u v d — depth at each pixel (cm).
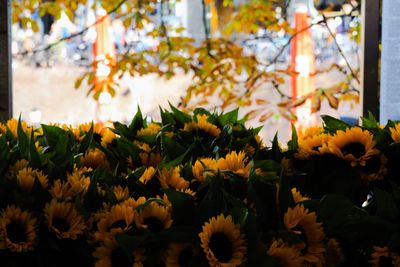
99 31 690
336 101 540
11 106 385
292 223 147
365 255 162
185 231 147
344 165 203
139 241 144
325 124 248
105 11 666
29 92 1602
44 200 159
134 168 226
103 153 230
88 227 155
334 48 939
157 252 147
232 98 591
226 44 623
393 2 362
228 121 267
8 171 177
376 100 368
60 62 1703
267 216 152
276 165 190
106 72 601
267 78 632
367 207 195
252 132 256
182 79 1617
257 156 221
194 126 249
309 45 672
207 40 625
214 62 621
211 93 618
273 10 627
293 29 637
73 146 226
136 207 154
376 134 214
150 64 614
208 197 151
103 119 653
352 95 591
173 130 259
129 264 148
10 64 383
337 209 156
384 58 365
